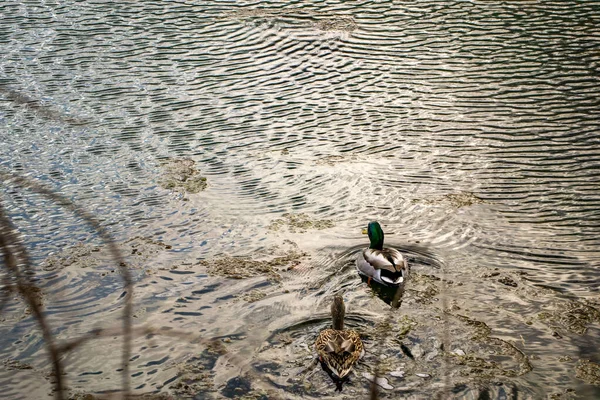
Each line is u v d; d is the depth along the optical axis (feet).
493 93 53.26
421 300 31.42
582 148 45.32
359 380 25.84
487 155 44.93
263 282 33.04
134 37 63.31
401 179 42.57
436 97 53.01
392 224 38.11
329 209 39.73
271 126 49.29
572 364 26.86
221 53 60.75
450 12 69.51
